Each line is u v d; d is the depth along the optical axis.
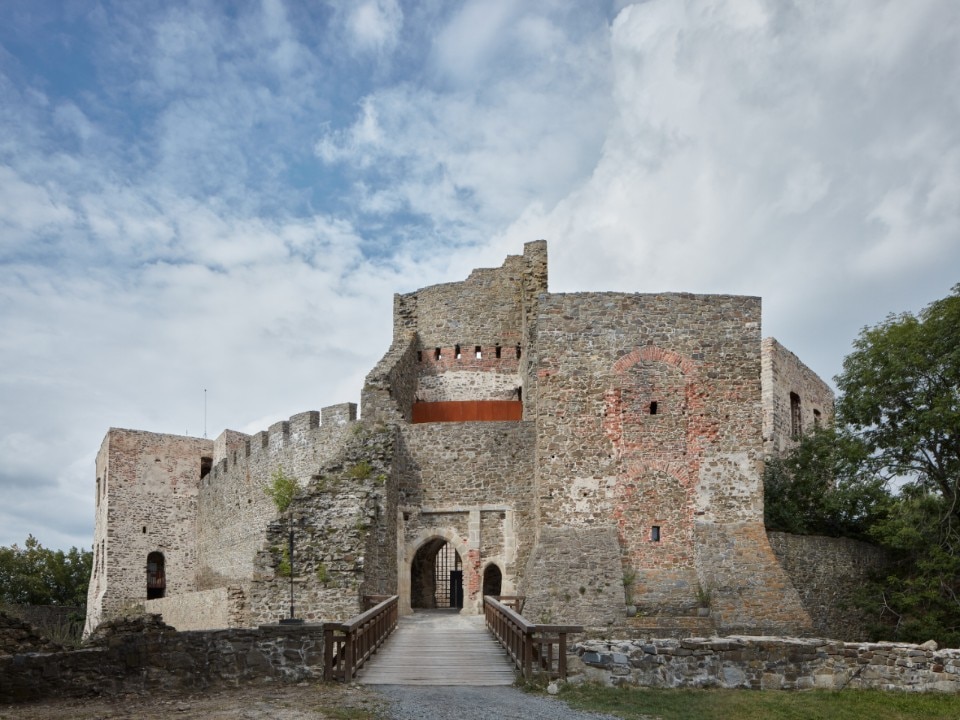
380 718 15.16
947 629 29.27
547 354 31.72
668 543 30.16
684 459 30.78
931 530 30.73
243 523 46.84
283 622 22.28
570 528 30.44
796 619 28.56
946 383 31.58
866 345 33.44
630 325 31.73
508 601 29.92
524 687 17.95
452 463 34.03
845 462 33.06
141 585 52.41
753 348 31.61
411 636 24.64
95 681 17.09
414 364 42.00
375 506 31.41
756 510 30.31
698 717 16.05
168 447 54.81
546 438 31.20
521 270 42.53
